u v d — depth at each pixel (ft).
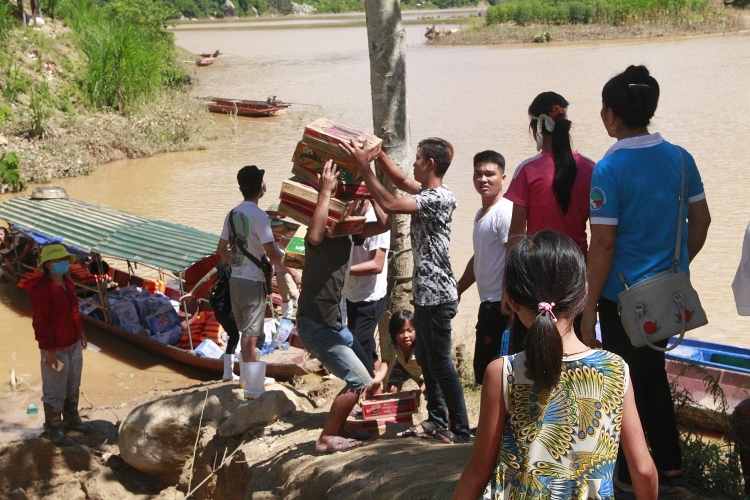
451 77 135.03
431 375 18.60
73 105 86.58
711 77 116.78
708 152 68.80
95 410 29.66
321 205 16.21
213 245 37.27
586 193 15.48
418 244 17.25
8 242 45.78
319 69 157.28
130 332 36.04
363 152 16.20
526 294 9.09
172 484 22.33
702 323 13.10
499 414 9.12
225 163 77.87
